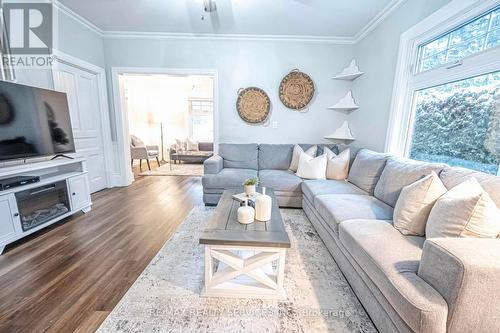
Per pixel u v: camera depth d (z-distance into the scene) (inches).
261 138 149.6
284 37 135.7
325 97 143.9
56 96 98.9
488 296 32.3
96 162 140.3
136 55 139.9
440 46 80.5
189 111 285.7
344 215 66.3
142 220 99.5
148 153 225.0
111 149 150.5
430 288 35.8
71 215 104.0
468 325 33.2
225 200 75.7
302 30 127.8
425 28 82.0
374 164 88.7
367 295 49.4
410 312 34.2
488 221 39.6
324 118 146.4
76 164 107.5
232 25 123.0
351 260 56.6
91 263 67.9
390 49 104.0
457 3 68.8
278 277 54.4
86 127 131.0
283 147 135.0
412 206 53.3
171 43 138.6
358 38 132.4
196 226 93.9
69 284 58.8
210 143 268.5
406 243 49.3
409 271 40.5
